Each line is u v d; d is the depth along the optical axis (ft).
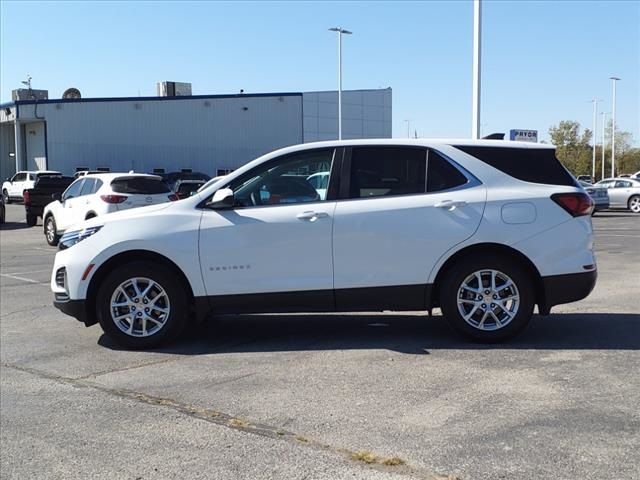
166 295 20.97
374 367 18.61
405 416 14.84
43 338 23.24
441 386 16.80
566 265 20.20
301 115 171.94
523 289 20.35
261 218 20.56
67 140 142.82
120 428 14.66
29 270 41.68
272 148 168.96
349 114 179.22
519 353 19.70
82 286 21.06
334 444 13.48
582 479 11.69
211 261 20.61
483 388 16.57
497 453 12.81
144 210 21.40
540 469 12.10
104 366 19.56
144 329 21.12
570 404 15.34
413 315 25.62
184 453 13.28
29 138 149.38
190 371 18.79
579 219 20.38
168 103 154.61
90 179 53.06
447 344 20.92
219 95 161.27
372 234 20.30
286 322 24.84
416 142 21.02
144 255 21.06
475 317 20.74
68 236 21.95
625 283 32.68
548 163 20.93
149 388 17.38
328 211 20.48
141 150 151.74
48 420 15.28
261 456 13.03
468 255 20.49
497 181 20.59
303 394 16.49
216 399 16.34
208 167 160.76
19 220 89.30
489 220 20.15
